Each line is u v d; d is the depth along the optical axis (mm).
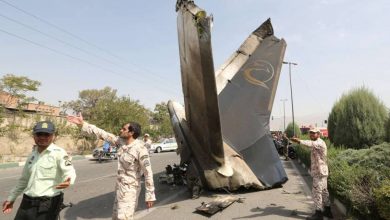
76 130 30141
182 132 11672
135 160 4875
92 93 53406
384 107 14367
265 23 18250
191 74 9289
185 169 11391
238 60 16234
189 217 7109
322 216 6336
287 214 7055
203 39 8102
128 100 35906
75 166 20391
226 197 8805
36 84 24578
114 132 32688
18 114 24625
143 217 7184
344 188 6809
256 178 10008
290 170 15125
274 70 15117
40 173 3924
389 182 5727
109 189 10891
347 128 14742
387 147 8719
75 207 8352
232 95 13375
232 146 10977
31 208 3836
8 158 23172
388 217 5055
